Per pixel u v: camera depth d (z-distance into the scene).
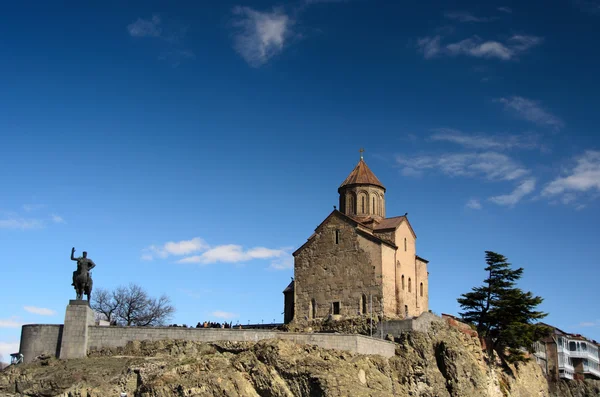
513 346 84.31
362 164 88.44
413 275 82.00
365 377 61.69
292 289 88.19
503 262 85.50
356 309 75.81
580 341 120.69
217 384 56.47
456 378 70.12
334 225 79.62
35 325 61.44
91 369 58.38
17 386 57.56
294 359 59.78
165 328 62.53
